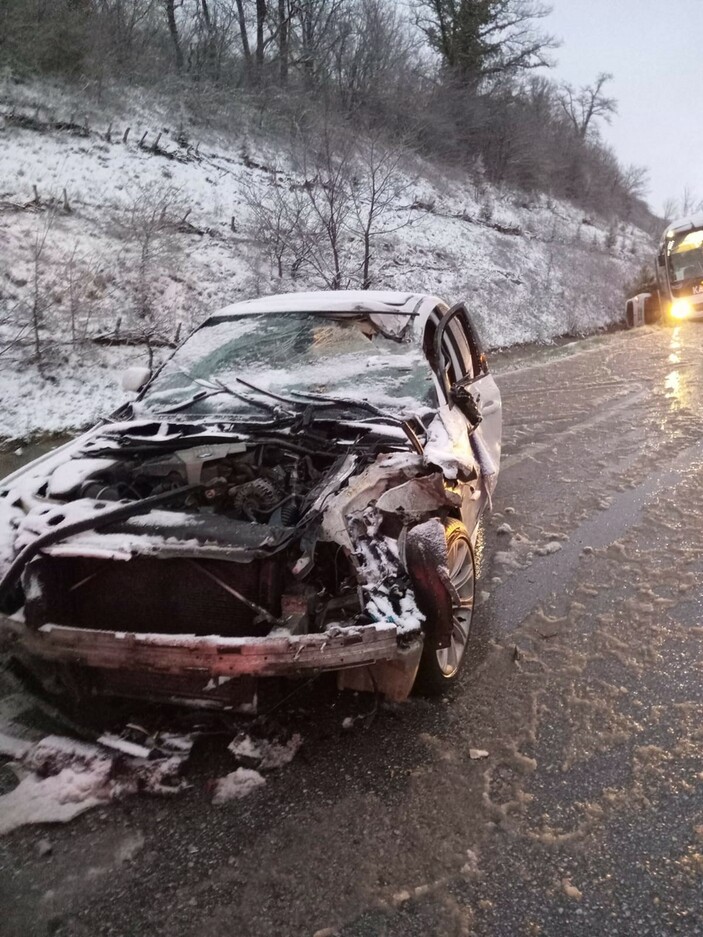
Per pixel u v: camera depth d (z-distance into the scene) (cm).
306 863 246
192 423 383
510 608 431
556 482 674
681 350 1477
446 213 2369
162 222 1334
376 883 238
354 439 354
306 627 283
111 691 301
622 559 493
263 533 287
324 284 1476
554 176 3428
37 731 310
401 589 296
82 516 304
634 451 763
